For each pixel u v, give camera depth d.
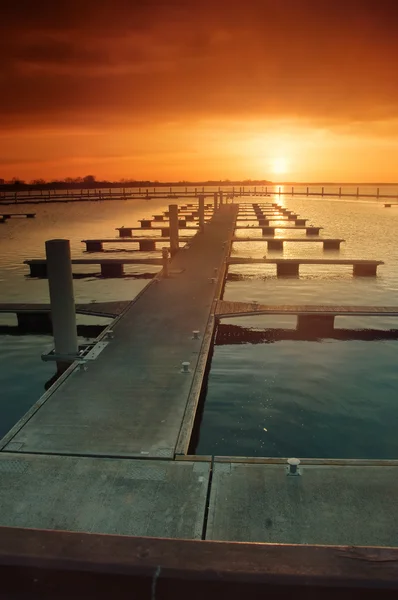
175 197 86.94
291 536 3.94
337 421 7.56
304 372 9.61
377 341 11.48
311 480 4.69
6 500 4.45
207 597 1.07
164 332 10.07
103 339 9.59
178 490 4.57
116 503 4.39
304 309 11.98
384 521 4.11
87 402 6.63
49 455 5.25
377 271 21.19
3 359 10.55
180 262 19.00
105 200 81.81
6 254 27.02
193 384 7.27
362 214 49.78
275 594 1.05
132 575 1.08
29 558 1.12
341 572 1.06
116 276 21.52
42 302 16.09
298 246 30.00
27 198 80.31
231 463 5.02
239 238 27.38
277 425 7.45
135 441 5.54
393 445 6.85
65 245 8.13
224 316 11.53
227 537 3.94
